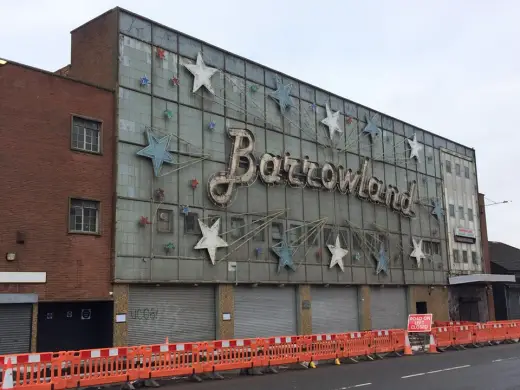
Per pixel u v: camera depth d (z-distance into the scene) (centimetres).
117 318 2127
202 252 2478
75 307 2123
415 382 1678
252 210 2731
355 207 3388
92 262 2092
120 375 1586
